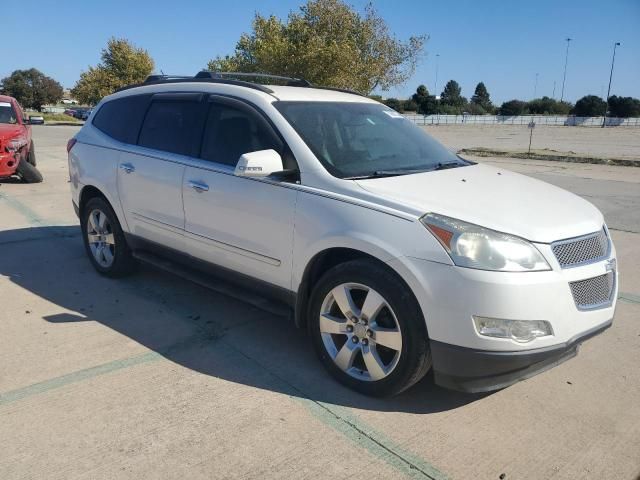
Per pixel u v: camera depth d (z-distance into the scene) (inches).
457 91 4065.0
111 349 159.3
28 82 3307.1
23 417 125.6
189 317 183.2
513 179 159.3
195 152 173.9
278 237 147.6
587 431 124.3
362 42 1176.8
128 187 195.6
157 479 106.6
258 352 159.2
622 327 181.8
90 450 114.6
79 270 229.9
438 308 118.9
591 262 127.4
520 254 117.2
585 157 757.3
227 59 1364.4
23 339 165.0
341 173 141.4
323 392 138.1
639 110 3137.3
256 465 110.8
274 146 152.2
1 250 258.4
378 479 107.5
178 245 181.5
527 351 116.6
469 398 137.0
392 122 181.8
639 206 393.7
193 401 133.0
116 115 212.4
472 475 109.0
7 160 430.3
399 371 127.0
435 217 122.4
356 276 131.0
